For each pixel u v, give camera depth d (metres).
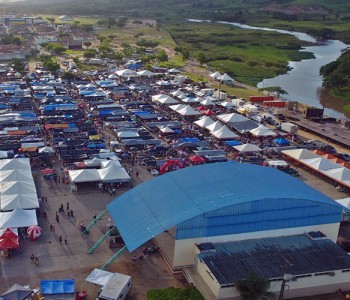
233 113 133.88
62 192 85.88
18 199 75.50
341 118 153.12
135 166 100.19
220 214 61.66
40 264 62.31
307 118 146.88
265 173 74.94
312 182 97.50
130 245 58.75
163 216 62.50
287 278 53.31
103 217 76.69
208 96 162.50
